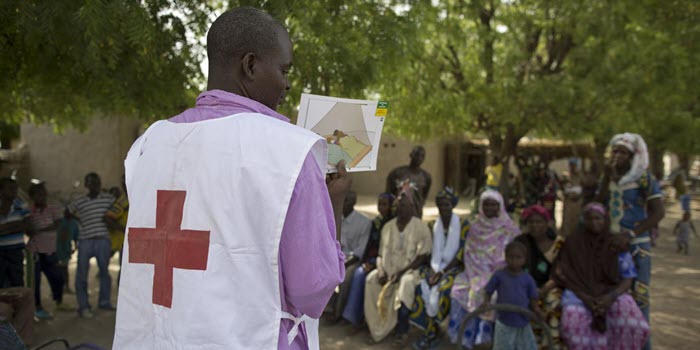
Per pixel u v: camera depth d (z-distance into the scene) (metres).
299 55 5.28
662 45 9.29
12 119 7.61
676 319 6.28
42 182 6.48
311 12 5.22
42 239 6.27
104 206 6.44
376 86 6.48
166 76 5.11
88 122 8.46
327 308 6.25
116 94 4.92
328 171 1.59
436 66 10.05
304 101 1.64
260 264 1.19
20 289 4.52
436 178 22.34
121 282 1.38
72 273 8.39
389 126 10.61
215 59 1.38
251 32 1.34
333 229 1.28
